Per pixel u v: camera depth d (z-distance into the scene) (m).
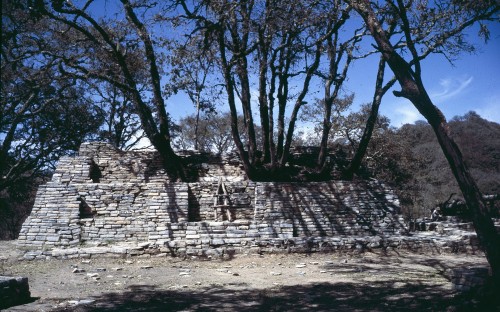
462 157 6.61
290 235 13.70
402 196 29.75
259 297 7.95
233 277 10.08
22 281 7.61
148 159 16.55
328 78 16.45
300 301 7.60
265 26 13.38
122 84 15.88
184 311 6.93
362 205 15.02
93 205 14.30
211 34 12.36
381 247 13.45
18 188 25.41
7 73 12.30
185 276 10.19
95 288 8.80
